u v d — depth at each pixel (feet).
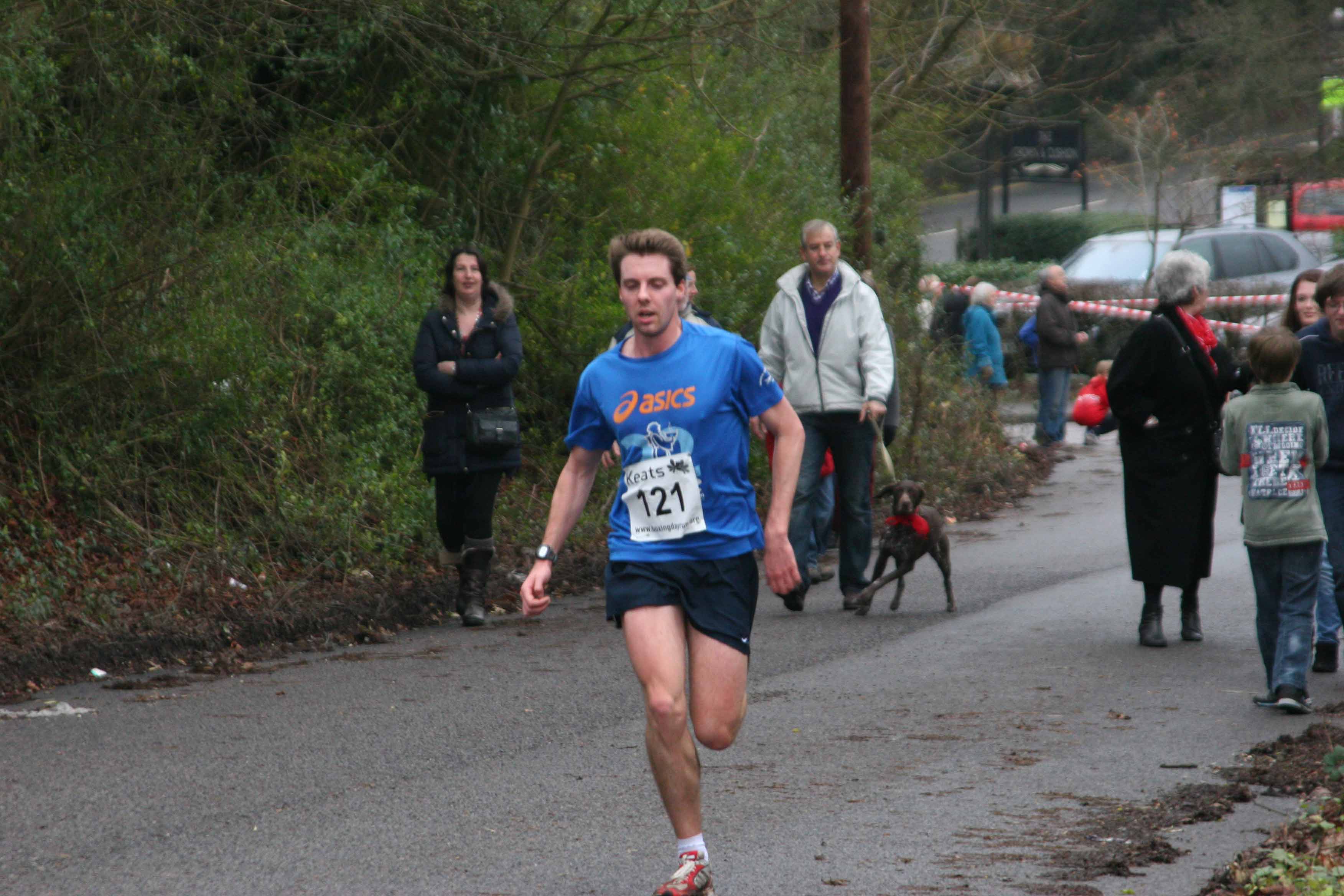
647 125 129.90
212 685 68.90
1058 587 93.45
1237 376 74.90
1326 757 49.70
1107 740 57.67
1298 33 315.99
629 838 46.57
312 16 112.57
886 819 48.16
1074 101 348.38
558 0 119.14
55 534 82.74
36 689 68.03
